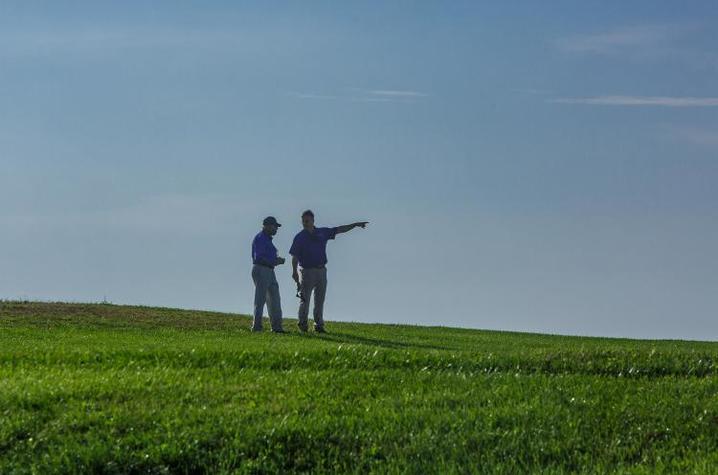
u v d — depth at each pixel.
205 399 13.02
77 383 13.52
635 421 12.48
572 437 11.82
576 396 13.54
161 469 10.80
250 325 26.38
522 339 25.16
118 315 26.77
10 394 12.71
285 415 12.25
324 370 15.34
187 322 26.34
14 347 17.61
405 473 10.79
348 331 25.23
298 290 24.20
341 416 12.31
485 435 11.74
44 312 26.17
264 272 23.75
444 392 13.66
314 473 10.84
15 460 10.92
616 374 15.70
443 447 11.43
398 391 13.78
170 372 14.77
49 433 11.47
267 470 10.86
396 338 23.11
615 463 11.30
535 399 13.23
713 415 12.73
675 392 14.04
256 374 14.85
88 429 11.68
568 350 17.12
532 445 11.54
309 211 24.03
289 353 16.34
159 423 11.80
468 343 22.44
